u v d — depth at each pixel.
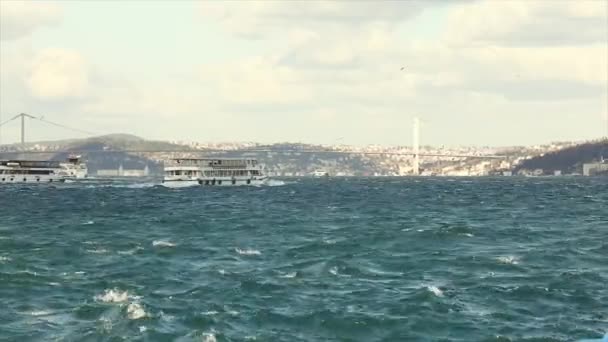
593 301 64.00
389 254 91.81
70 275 76.88
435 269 80.31
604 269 80.88
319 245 101.06
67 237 117.62
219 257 91.12
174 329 55.12
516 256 89.06
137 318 57.19
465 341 52.69
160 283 72.50
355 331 55.22
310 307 61.69
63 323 56.81
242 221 147.25
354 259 87.31
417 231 115.12
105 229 132.25
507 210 183.38
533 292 66.81
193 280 73.94
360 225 136.00
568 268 81.25
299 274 76.38
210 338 52.53
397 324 56.50
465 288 69.00
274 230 127.31
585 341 42.62
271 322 57.16
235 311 60.16
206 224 139.75
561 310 60.94
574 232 120.50
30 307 61.88
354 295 66.19
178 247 99.69
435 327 55.94
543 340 52.62
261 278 74.06
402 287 69.94
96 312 59.44
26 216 169.38
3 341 51.94
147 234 122.31
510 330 55.22
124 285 70.50
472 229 118.25
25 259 87.81
